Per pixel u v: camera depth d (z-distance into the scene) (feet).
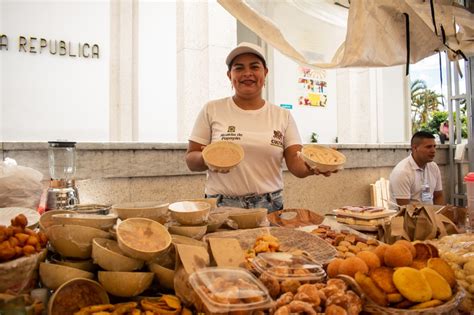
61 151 7.27
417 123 36.14
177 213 3.32
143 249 2.56
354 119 21.03
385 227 4.57
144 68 14.51
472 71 13.88
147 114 14.57
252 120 6.43
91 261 2.77
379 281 2.59
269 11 7.38
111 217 2.96
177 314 2.43
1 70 12.55
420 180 10.47
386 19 6.65
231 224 4.09
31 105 13.03
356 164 13.32
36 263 2.59
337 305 2.30
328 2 8.01
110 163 8.14
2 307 2.13
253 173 6.26
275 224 5.00
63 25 13.47
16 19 12.72
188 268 2.55
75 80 13.70
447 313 2.53
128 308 2.45
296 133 6.73
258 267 2.76
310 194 11.96
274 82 25.48
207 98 12.01
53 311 2.31
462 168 16.79
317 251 3.53
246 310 2.14
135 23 14.37
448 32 6.97
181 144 9.13
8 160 6.09
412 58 7.44
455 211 5.43
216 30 12.01
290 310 2.20
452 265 3.37
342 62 6.90
